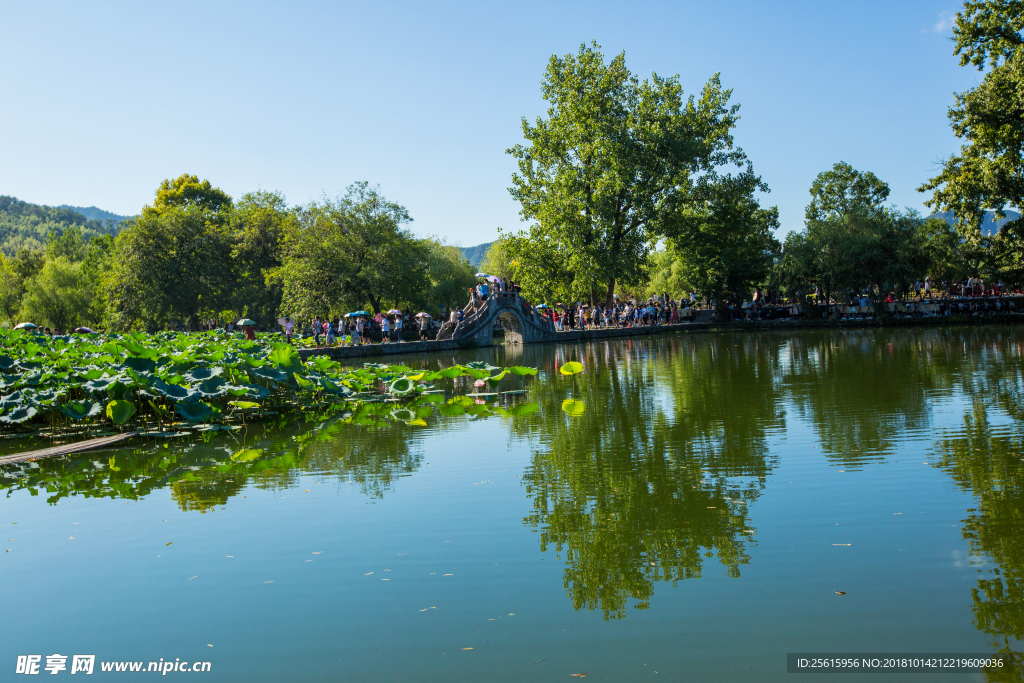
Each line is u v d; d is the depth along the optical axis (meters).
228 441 9.93
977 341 23.64
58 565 5.27
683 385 14.80
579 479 7.25
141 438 10.27
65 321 52.34
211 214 48.09
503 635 4.01
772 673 3.53
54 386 10.52
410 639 4.00
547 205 40.19
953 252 41.06
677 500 6.41
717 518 5.88
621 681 3.47
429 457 8.49
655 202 41.50
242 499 6.86
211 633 4.15
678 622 4.10
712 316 44.47
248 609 4.44
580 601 4.42
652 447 8.64
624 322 43.22
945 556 4.91
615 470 7.56
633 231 41.75
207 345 13.59
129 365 10.29
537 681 3.50
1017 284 33.19
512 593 4.56
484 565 5.02
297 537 5.72
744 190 42.44
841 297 42.94
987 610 4.12
